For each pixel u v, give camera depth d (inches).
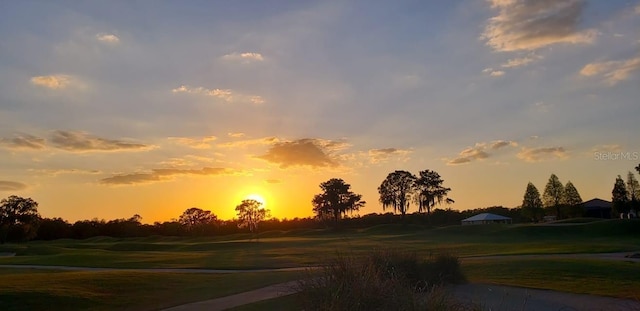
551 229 2623.0
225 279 954.1
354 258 438.9
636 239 2201.0
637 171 3617.1
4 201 4143.7
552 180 4001.0
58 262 1572.3
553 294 723.4
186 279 951.0
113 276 951.0
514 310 534.3
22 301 688.4
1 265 1496.1
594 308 630.5
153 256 1729.8
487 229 2805.1
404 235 2834.6
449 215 4530.0
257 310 613.0
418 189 4621.1
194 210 4670.3
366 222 4635.8
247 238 3134.8
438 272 695.1
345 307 321.4
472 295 648.4
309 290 369.7
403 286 351.3
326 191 4862.2
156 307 684.7
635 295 701.3
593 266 974.4
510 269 952.3
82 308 684.7
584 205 4094.5
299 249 1889.8
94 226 4409.5
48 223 4365.2
